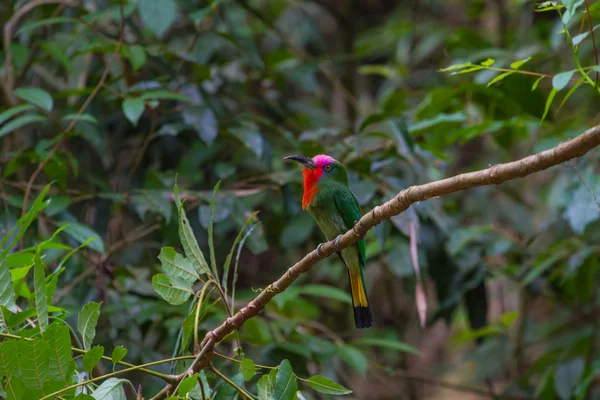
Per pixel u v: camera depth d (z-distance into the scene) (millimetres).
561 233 11867
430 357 17781
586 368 11133
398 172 10898
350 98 14492
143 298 9555
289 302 10242
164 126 9703
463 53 12547
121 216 11125
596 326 11555
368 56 16062
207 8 9977
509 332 14180
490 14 16594
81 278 9164
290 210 9945
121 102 10211
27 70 10898
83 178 10781
